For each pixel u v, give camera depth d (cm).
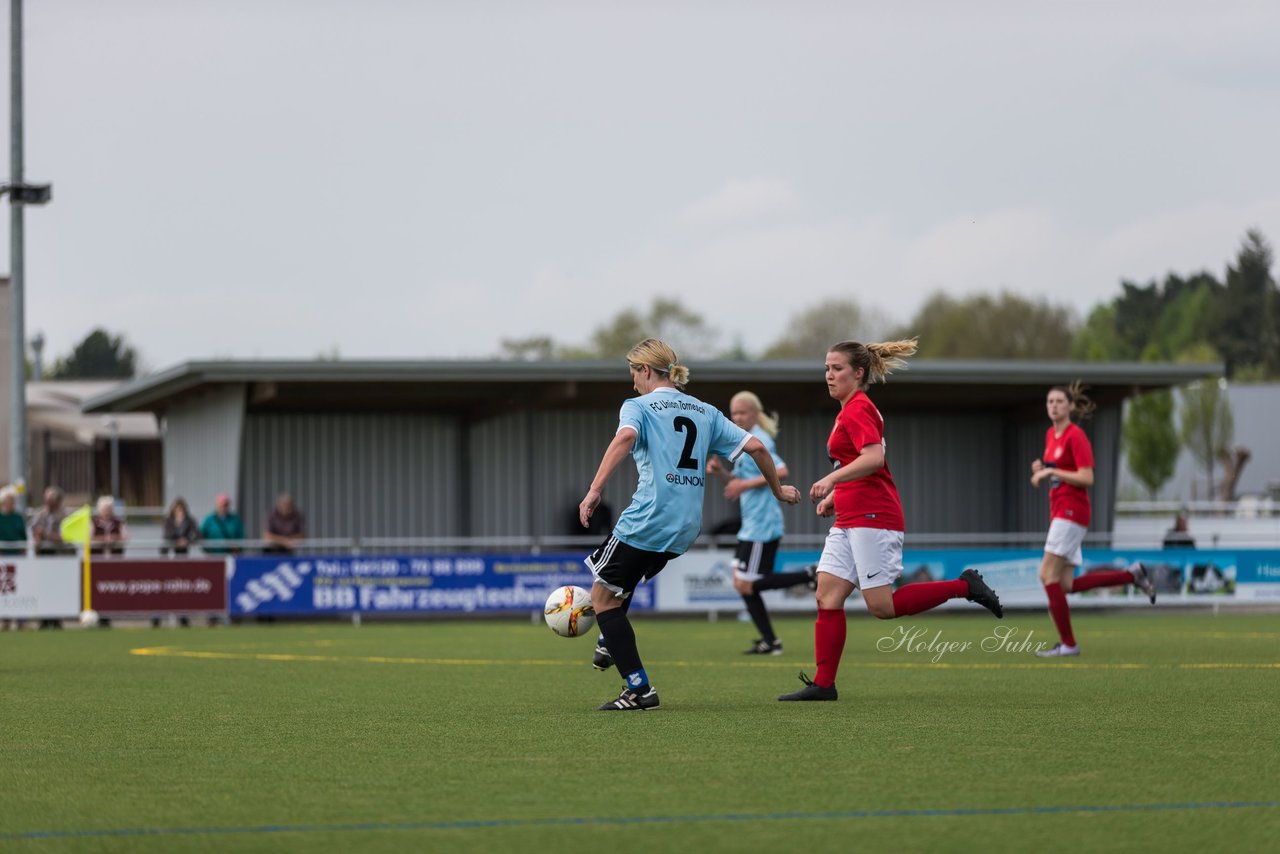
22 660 5259
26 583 7819
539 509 10131
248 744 2797
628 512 3189
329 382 8788
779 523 5369
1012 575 8375
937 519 10550
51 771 2473
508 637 6656
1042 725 2981
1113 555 8350
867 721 3052
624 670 3291
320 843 1883
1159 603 8369
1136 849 1831
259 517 9762
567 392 9025
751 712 3228
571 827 1967
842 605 3475
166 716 3306
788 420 10369
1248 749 2639
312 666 4884
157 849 1858
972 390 9712
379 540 9062
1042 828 1952
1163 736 2814
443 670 4672
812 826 1967
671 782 2303
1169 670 4381
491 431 10094
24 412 9225
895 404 10338
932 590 3406
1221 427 19525
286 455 9838
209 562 7894
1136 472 19512
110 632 7325
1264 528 10594
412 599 8025
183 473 10394
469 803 2141
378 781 2338
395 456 10006
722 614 8825
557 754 2606
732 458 3306
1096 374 9200
